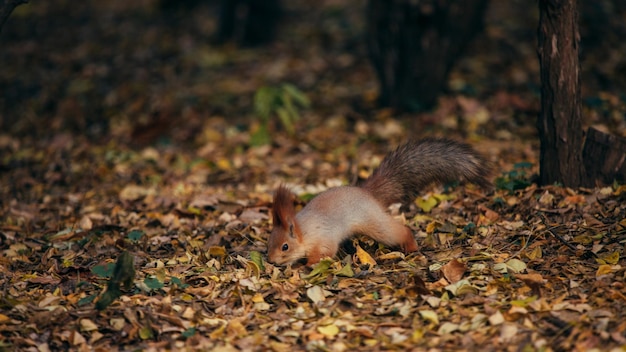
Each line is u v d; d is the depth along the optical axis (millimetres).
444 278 8500
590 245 9117
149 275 9188
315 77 20531
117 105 19844
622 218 9719
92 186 14297
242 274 9031
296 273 9000
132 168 15188
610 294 7652
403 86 17078
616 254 8609
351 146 15250
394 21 16844
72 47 25688
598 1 22453
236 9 24219
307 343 7434
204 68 22297
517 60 19969
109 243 10578
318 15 26844
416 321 7664
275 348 7340
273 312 8188
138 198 13023
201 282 8984
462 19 16781
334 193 9547
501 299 7934
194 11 28641
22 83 22500
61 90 21484
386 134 15797
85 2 31328
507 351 6875
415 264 9102
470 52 20641
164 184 14047
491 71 19359
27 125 19094
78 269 9383
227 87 20375
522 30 21969
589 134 11156
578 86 10719
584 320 7121
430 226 10188
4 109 20531
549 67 10672
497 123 15797
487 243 9523
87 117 19188
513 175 11617
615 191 10531
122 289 8594
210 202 12219
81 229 11398
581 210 10141
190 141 17000
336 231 9250
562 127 10758
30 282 9117
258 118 17891
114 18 28797
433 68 16891
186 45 24531
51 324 7867
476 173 10156
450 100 16906
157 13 28859
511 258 8984
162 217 11602
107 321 7918
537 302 7547
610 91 17219
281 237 9094
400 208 11227
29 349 7398
